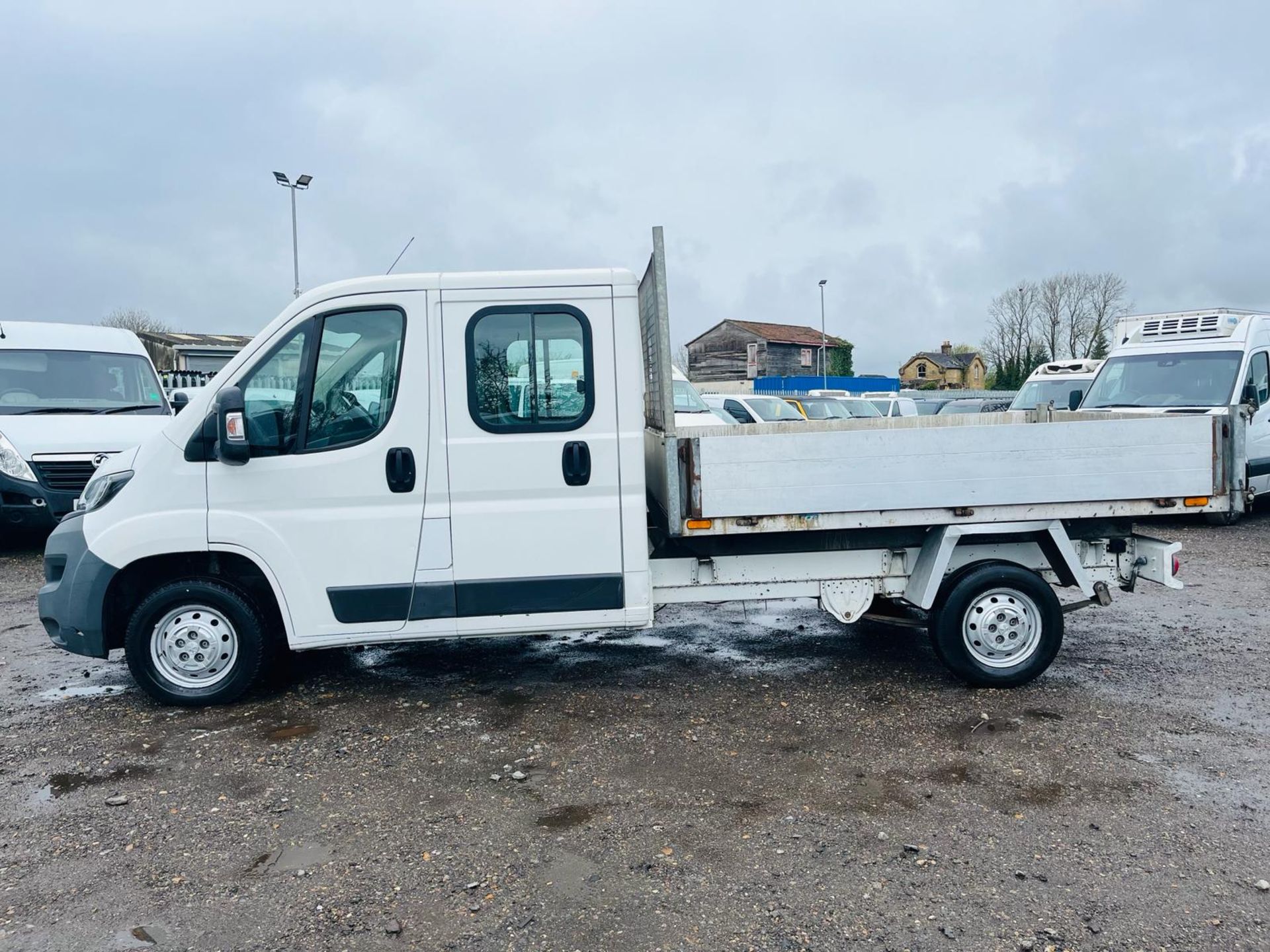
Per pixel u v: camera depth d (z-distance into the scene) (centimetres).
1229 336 1250
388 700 549
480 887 345
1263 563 970
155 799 422
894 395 2927
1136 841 373
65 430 1047
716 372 6831
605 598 520
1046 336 7094
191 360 2667
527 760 461
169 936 317
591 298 507
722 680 584
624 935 314
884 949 305
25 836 389
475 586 513
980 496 521
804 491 513
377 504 510
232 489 509
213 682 536
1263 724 500
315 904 336
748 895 338
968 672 550
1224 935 310
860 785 427
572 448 510
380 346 509
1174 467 529
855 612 562
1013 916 322
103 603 515
